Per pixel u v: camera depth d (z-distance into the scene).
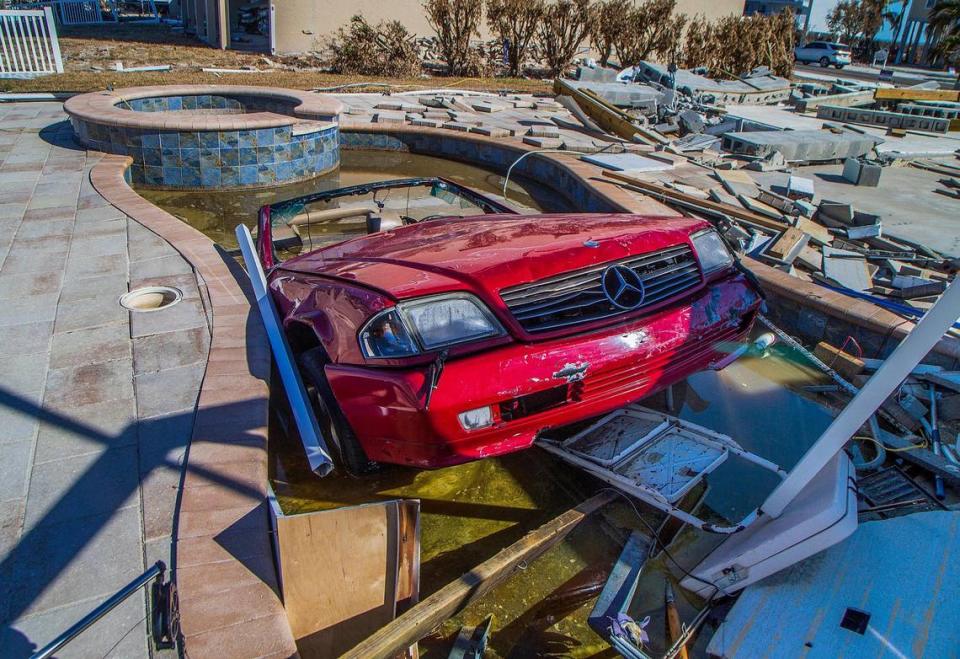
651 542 2.97
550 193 9.98
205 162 9.14
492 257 3.18
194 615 2.28
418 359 2.83
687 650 2.51
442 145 12.20
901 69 43.84
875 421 3.79
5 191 7.41
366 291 3.08
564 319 3.06
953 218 8.20
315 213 5.73
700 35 24.45
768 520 2.74
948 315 2.04
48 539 2.64
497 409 2.84
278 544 2.42
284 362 3.68
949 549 2.62
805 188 8.84
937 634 2.30
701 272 3.64
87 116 9.12
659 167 10.07
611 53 25.00
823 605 2.49
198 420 3.37
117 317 4.54
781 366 4.68
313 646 2.33
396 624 2.19
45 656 1.88
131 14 38.78
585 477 3.49
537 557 2.80
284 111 11.97
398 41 20.47
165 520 2.76
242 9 25.97
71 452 3.16
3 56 15.81
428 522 3.14
